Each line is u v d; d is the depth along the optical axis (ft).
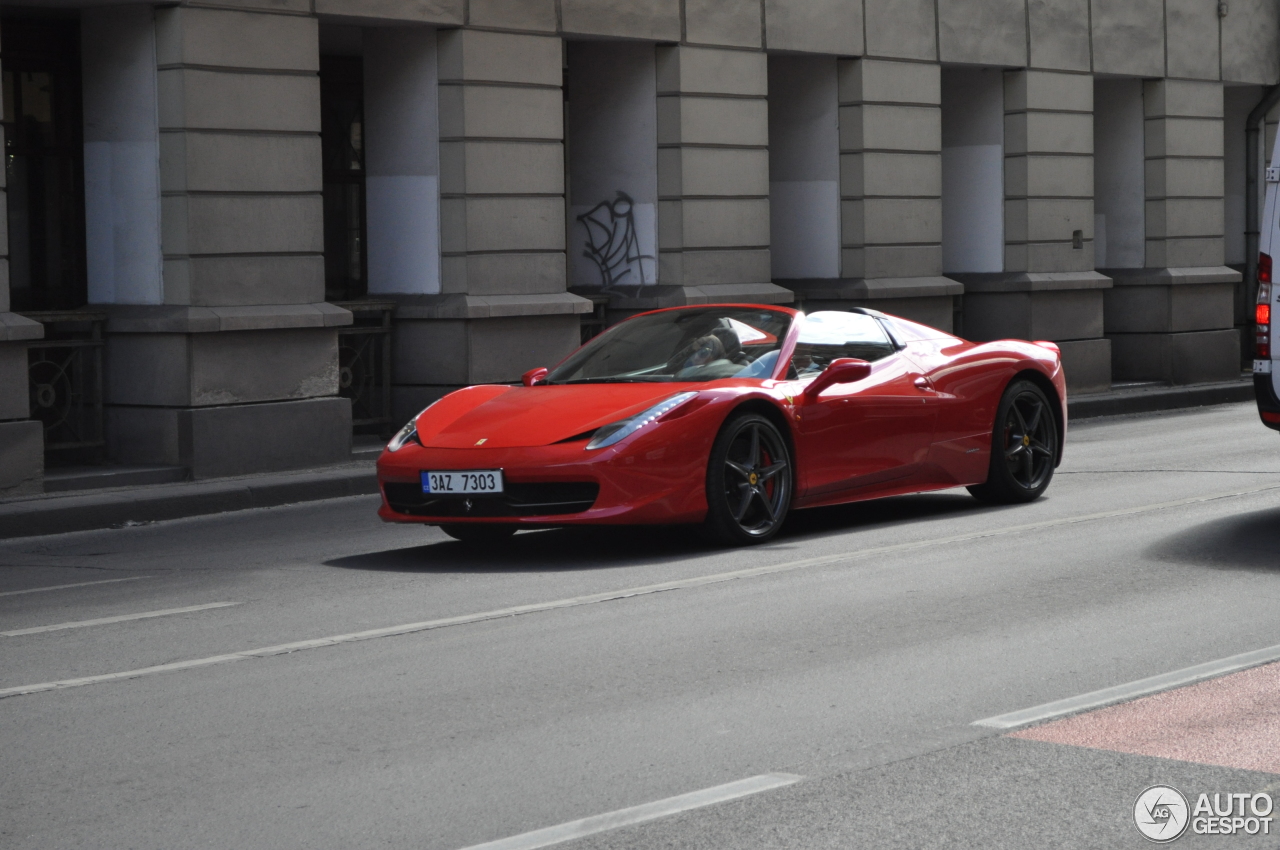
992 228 69.56
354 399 50.34
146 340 43.73
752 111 58.18
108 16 43.98
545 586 26.91
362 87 56.70
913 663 20.68
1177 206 75.82
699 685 19.72
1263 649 21.12
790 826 14.47
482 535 33.22
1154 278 75.05
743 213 58.13
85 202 45.03
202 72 43.47
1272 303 31.35
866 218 62.23
